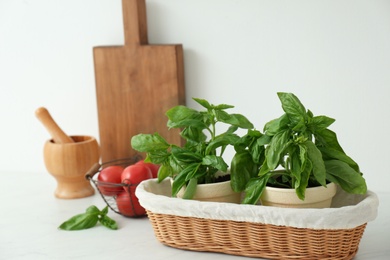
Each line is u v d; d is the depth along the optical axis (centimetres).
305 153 110
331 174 116
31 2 181
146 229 139
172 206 119
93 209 142
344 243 113
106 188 146
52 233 140
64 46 180
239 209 113
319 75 155
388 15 147
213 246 121
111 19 174
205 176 125
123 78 171
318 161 111
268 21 158
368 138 154
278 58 158
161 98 167
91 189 166
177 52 164
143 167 144
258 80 161
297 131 114
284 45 157
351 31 151
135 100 170
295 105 113
